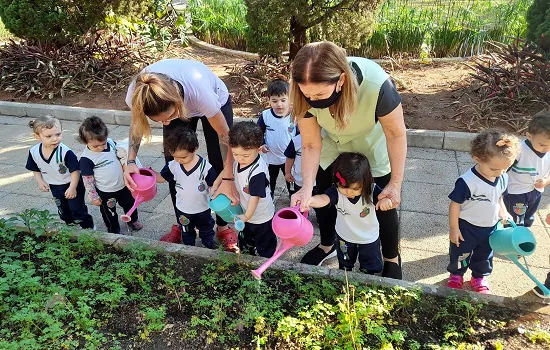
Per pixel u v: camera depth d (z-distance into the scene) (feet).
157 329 8.23
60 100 19.81
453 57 22.97
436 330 8.18
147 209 12.73
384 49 23.48
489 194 8.53
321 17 18.69
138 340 8.16
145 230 11.85
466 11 25.66
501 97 16.49
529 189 9.95
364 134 8.28
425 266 10.22
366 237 9.09
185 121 9.67
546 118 9.26
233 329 8.24
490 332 8.05
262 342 7.84
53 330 7.78
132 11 22.65
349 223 9.01
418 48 23.39
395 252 9.53
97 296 8.54
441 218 11.89
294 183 11.43
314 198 8.66
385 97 7.31
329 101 6.81
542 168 9.77
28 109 19.15
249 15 19.04
